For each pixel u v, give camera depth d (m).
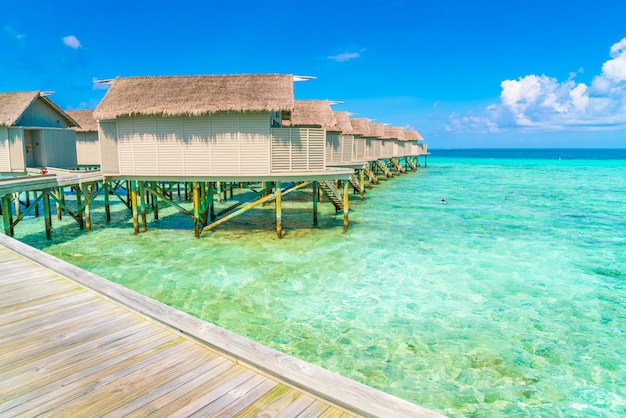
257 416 3.74
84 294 6.91
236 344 4.70
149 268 12.98
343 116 28.30
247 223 20.28
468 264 13.59
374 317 9.56
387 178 46.81
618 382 7.09
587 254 14.88
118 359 4.76
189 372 4.48
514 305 10.29
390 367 7.49
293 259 13.96
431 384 6.98
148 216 22.08
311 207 25.59
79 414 3.77
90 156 30.75
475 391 6.80
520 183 42.19
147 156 16.06
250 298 10.65
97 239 16.67
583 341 8.50
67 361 4.71
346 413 3.78
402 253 14.80
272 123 17.64
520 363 7.66
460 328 9.04
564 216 22.58
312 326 9.10
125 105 15.66
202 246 15.62
